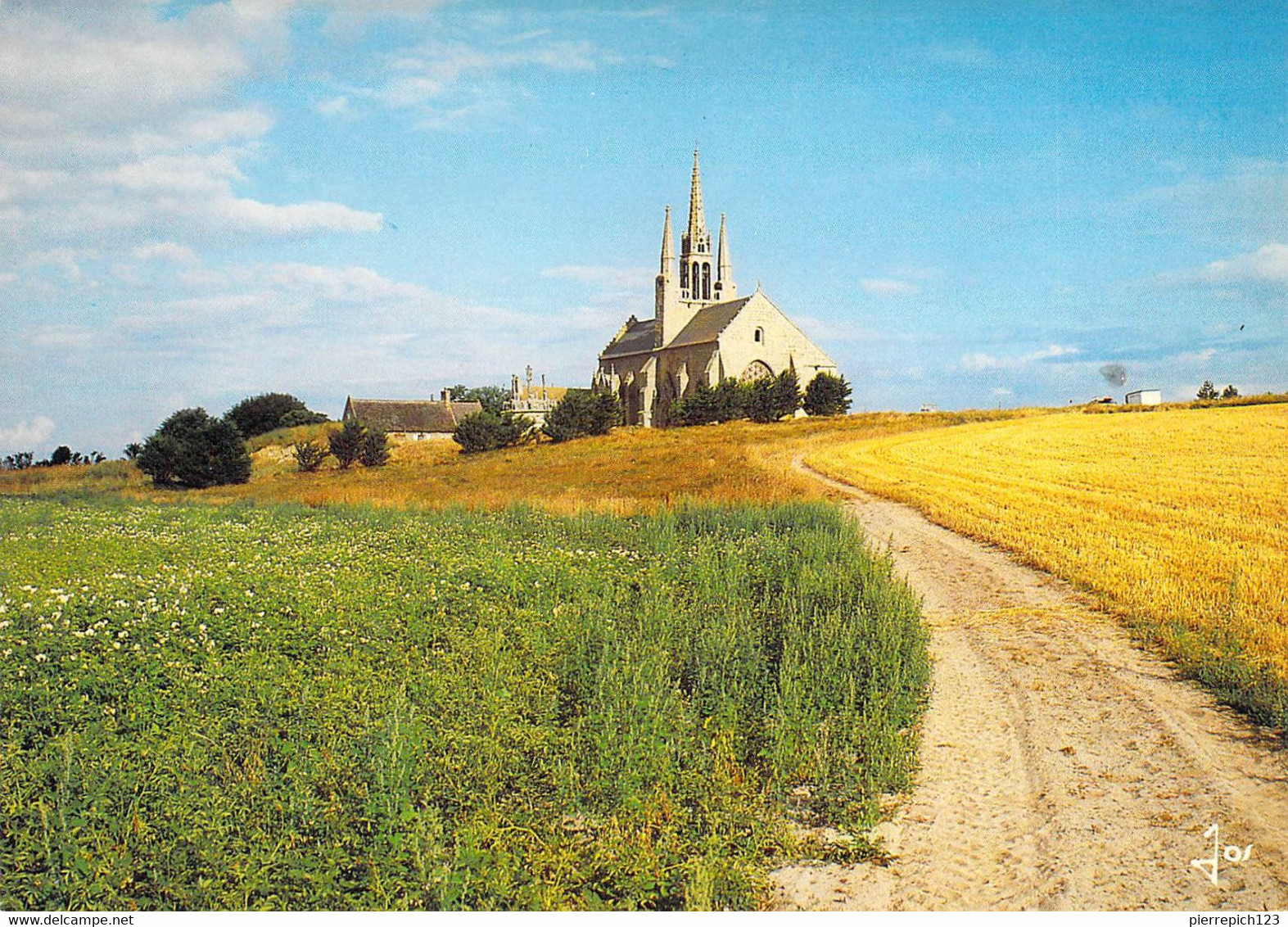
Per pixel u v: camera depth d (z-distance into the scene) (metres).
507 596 17.95
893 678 13.80
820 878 9.19
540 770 10.58
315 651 13.96
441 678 12.56
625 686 12.60
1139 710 13.84
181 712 11.03
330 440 77.25
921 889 8.93
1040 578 23.56
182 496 56.47
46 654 12.41
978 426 74.12
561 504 39.16
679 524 32.97
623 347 132.62
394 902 7.74
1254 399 80.88
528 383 139.88
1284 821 10.24
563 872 8.69
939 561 26.75
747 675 13.84
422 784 9.60
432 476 63.50
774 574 21.67
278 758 10.16
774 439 72.75
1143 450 52.34
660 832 9.66
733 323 106.19
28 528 31.11
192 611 14.81
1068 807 10.70
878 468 51.31
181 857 8.16
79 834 8.36
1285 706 13.11
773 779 11.02
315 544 26.38
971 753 12.37
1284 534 26.72
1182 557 23.44
